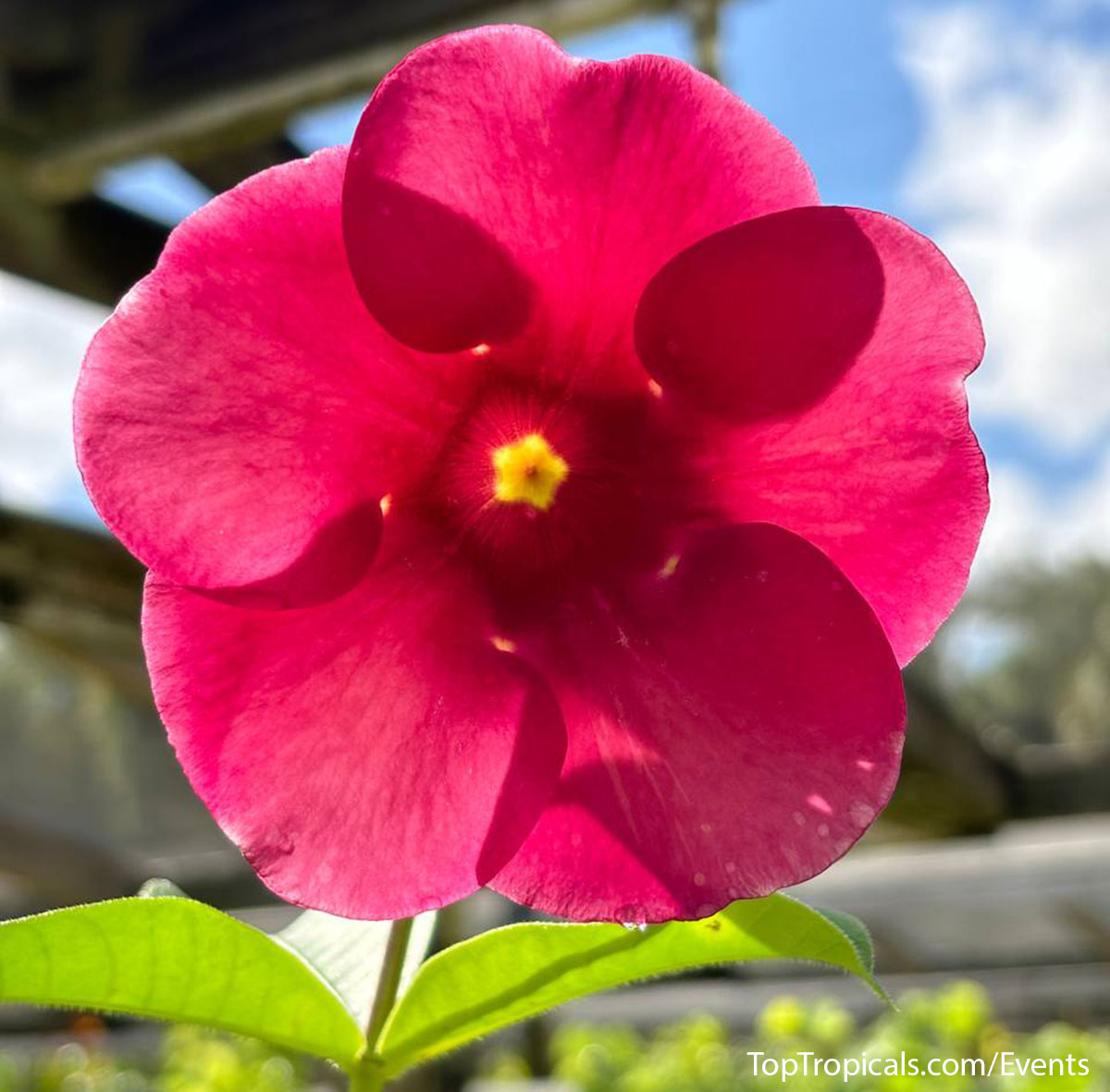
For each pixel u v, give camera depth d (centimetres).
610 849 11
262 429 10
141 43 32
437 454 11
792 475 11
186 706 10
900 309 10
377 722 11
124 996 12
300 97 30
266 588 10
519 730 11
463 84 10
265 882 10
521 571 12
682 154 10
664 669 11
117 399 10
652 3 27
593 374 11
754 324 11
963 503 11
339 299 10
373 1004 13
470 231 10
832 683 11
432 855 10
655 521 12
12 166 33
